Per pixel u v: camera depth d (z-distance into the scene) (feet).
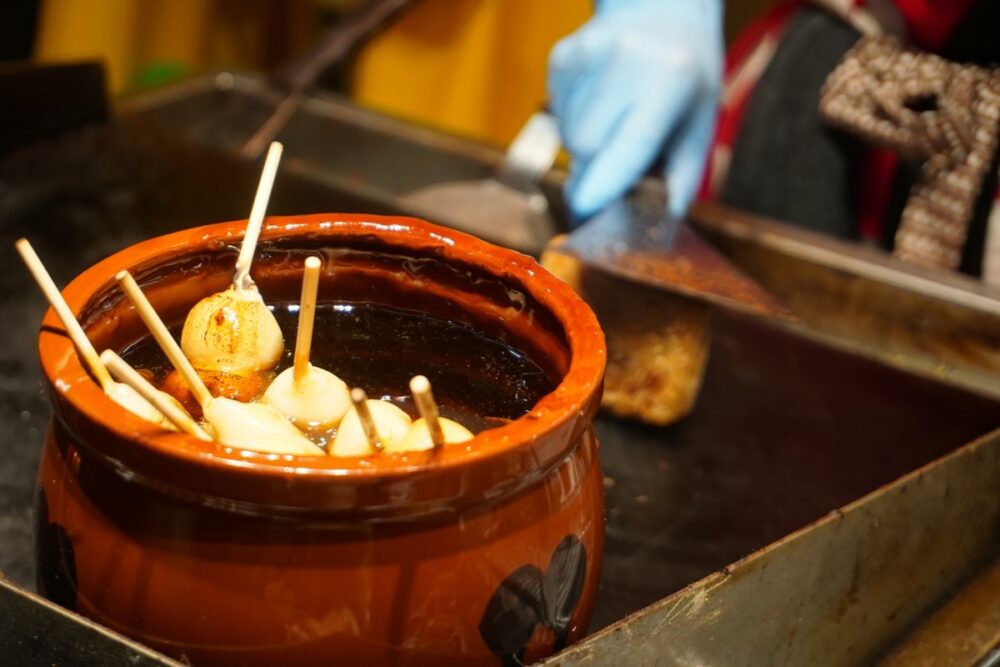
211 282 2.37
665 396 3.14
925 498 2.55
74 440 2.10
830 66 5.34
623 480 3.02
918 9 5.01
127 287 2.05
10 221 3.69
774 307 3.23
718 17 5.27
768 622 2.32
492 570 2.06
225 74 4.92
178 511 2.01
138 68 6.75
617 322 3.16
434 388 2.33
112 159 4.22
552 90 4.95
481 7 6.28
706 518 2.94
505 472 2.01
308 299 2.11
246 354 2.28
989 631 2.57
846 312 3.74
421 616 2.04
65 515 2.11
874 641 2.52
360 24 4.97
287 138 4.70
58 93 4.28
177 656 2.06
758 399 3.39
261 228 2.34
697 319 3.17
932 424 3.37
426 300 2.42
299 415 2.18
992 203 4.83
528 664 2.15
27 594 2.11
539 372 2.33
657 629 2.15
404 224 2.38
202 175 4.22
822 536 2.36
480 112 6.64
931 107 4.94
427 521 2.01
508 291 2.33
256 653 2.04
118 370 1.96
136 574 2.05
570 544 2.14
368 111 4.76
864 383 3.50
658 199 4.19
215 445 1.96
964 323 3.61
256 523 1.99
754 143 5.52
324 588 2.01
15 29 6.86
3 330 3.22
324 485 1.94
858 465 3.19
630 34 4.65
